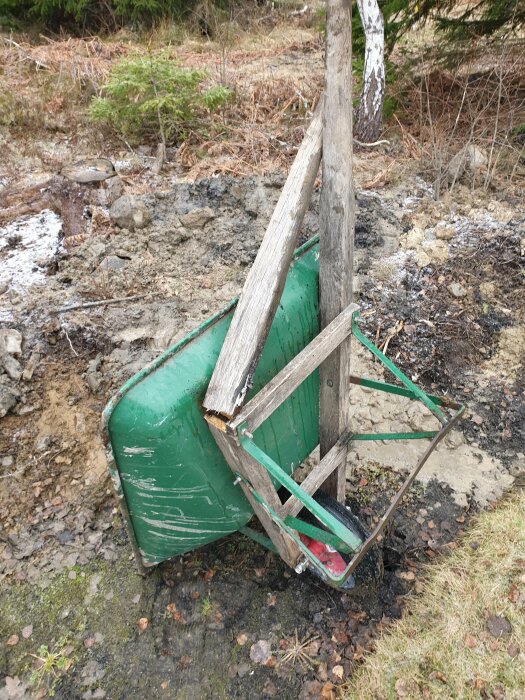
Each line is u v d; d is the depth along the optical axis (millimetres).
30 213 4789
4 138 5789
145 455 1970
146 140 5785
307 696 2445
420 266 4316
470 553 2879
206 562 2895
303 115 6281
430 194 4977
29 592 2777
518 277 4234
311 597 2758
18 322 3730
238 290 4082
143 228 4535
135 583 2805
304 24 9953
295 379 2115
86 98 6543
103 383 3504
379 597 2758
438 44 6332
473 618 2619
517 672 2422
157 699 2455
